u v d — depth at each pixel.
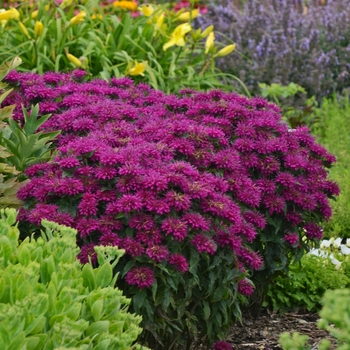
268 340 2.23
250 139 2.19
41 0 3.24
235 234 2.02
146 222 1.90
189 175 1.98
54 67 3.11
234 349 2.18
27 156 2.16
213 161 2.08
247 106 2.30
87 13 3.27
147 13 3.41
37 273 1.60
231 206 1.98
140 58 3.25
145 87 2.46
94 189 1.97
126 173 1.93
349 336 1.46
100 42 3.09
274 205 2.14
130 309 1.95
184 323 2.04
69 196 1.97
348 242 2.67
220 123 2.19
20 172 2.12
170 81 3.15
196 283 1.95
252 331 2.28
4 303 1.54
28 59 3.10
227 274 1.97
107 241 1.90
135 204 1.89
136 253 1.88
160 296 1.93
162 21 3.27
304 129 2.30
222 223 1.99
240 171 2.14
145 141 2.08
